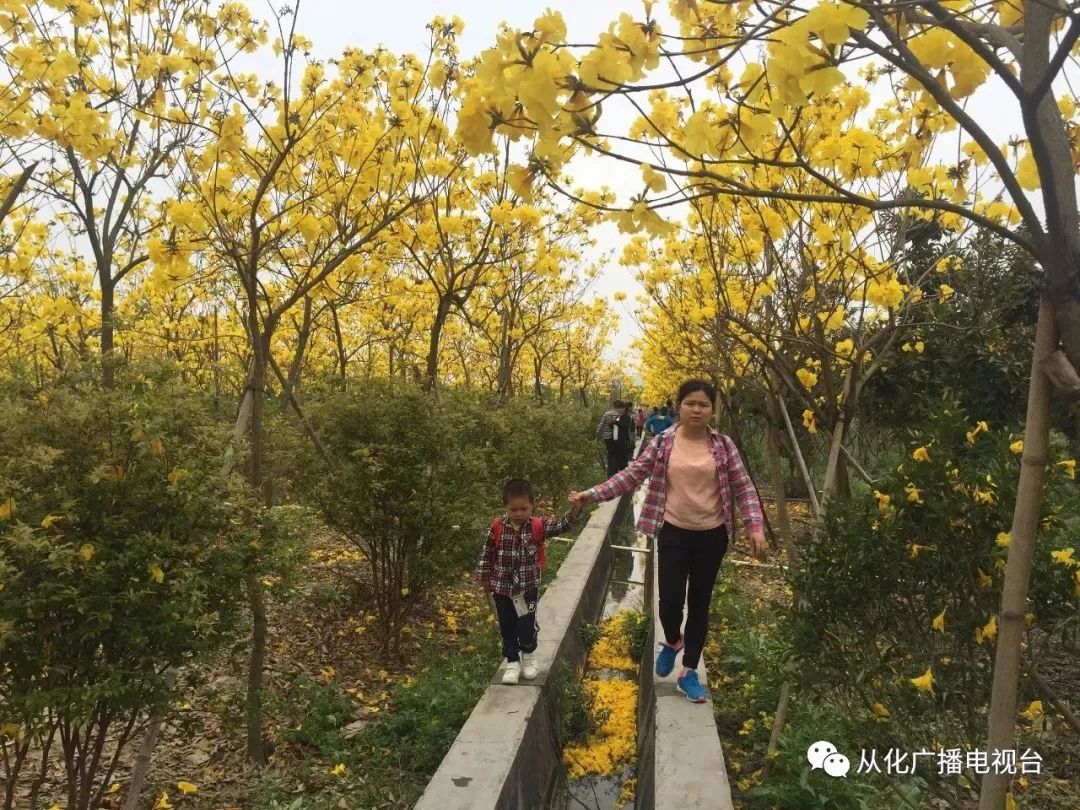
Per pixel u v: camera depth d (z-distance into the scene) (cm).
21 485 219
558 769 383
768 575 666
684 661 354
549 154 122
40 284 639
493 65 122
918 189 269
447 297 550
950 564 216
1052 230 114
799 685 253
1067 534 226
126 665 237
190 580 233
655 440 356
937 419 225
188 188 407
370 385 480
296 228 381
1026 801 294
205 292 668
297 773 343
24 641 221
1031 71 119
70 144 327
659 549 346
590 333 1656
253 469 355
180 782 327
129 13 377
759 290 356
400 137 416
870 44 111
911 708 225
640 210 135
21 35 340
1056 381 123
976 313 579
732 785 319
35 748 256
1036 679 226
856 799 271
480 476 491
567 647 461
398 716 382
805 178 312
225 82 384
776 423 439
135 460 238
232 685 371
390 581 484
